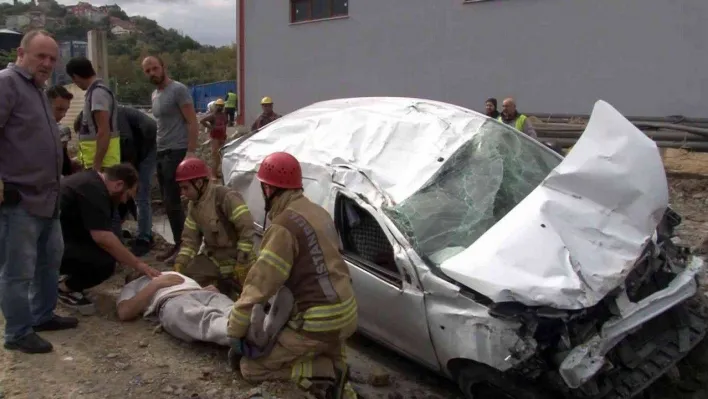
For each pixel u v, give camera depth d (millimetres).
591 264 3707
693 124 10695
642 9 11328
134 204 6004
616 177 4020
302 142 5555
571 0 12133
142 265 4988
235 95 22078
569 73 12375
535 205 4043
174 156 6137
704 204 9055
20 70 3830
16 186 3885
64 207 4781
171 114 6094
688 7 10820
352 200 4613
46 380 3877
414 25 14617
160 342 4543
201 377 4004
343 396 3812
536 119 12102
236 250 5145
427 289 3943
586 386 3559
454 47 13984
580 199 4086
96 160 5566
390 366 4852
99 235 4758
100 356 4262
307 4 17000
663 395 4219
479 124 5121
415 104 5578
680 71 11062
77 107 12695
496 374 3689
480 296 3686
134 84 33156
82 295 5211
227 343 4137
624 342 3840
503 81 13305
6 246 3953
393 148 4973
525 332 3465
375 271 4402
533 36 12742
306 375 3684
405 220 4258
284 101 17875
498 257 3725
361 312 4582
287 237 3457
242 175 5824
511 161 4820
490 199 4449
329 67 16609
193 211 5098
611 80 11859
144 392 3807
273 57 17938
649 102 11469
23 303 4129
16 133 3820
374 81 15664
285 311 3646
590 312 3666
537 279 3562
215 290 4824
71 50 13867
